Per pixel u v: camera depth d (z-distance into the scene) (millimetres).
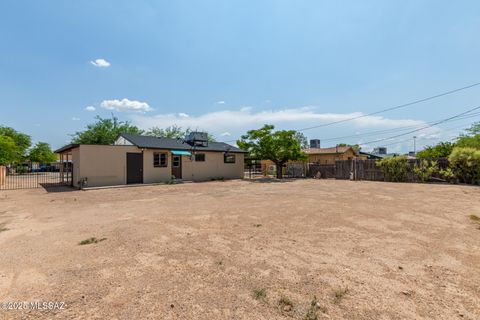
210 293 2783
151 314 2391
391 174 18109
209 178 21109
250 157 23984
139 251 4094
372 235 4941
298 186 15273
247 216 6668
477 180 13992
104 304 2562
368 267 3455
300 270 3367
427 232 5133
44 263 3627
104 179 15070
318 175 23188
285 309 2480
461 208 7539
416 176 16781
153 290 2842
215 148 22047
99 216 6891
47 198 10625
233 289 2871
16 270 3396
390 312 2418
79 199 10273
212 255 3914
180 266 3504
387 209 7469
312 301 2613
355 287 2902
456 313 2402
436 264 3547
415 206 7922
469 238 4727
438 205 8047
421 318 2326
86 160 14453
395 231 5215
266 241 4602
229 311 2445
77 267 3477
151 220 6273
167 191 12969
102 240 4672
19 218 6758
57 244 4484
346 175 21547
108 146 15297
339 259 3742
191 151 19594
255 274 3250
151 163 17234
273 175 27938
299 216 6609
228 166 22656
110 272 3316
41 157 38875
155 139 20000
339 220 6164
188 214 6977
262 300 2643
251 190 13195
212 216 6703
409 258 3770
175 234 5051
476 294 2744
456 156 14742
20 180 21156
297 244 4426
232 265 3535
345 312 2424
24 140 36656
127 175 16109
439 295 2727
